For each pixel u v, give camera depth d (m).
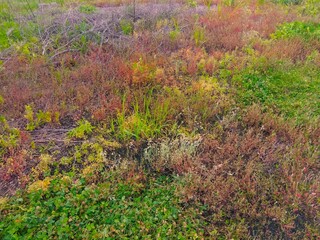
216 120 5.17
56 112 5.03
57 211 3.63
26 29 7.81
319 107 5.34
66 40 7.52
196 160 4.25
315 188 3.90
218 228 3.52
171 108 5.12
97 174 4.13
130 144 4.64
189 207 3.72
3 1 10.19
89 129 4.84
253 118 5.04
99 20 8.35
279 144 4.68
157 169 4.19
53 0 10.59
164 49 7.32
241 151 4.50
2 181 4.07
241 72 6.30
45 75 6.25
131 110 5.35
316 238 3.43
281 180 4.02
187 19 8.77
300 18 8.86
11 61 6.59
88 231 3.41
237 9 9.45
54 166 4.29
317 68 6.44
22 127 5.00
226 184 3.93
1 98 5.32
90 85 5.89
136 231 3.41
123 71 6.13
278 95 5.65
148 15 8.70
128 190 3.91
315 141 4.63
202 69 6.50
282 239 3.45
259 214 3.63
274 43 7.41
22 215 3.58
